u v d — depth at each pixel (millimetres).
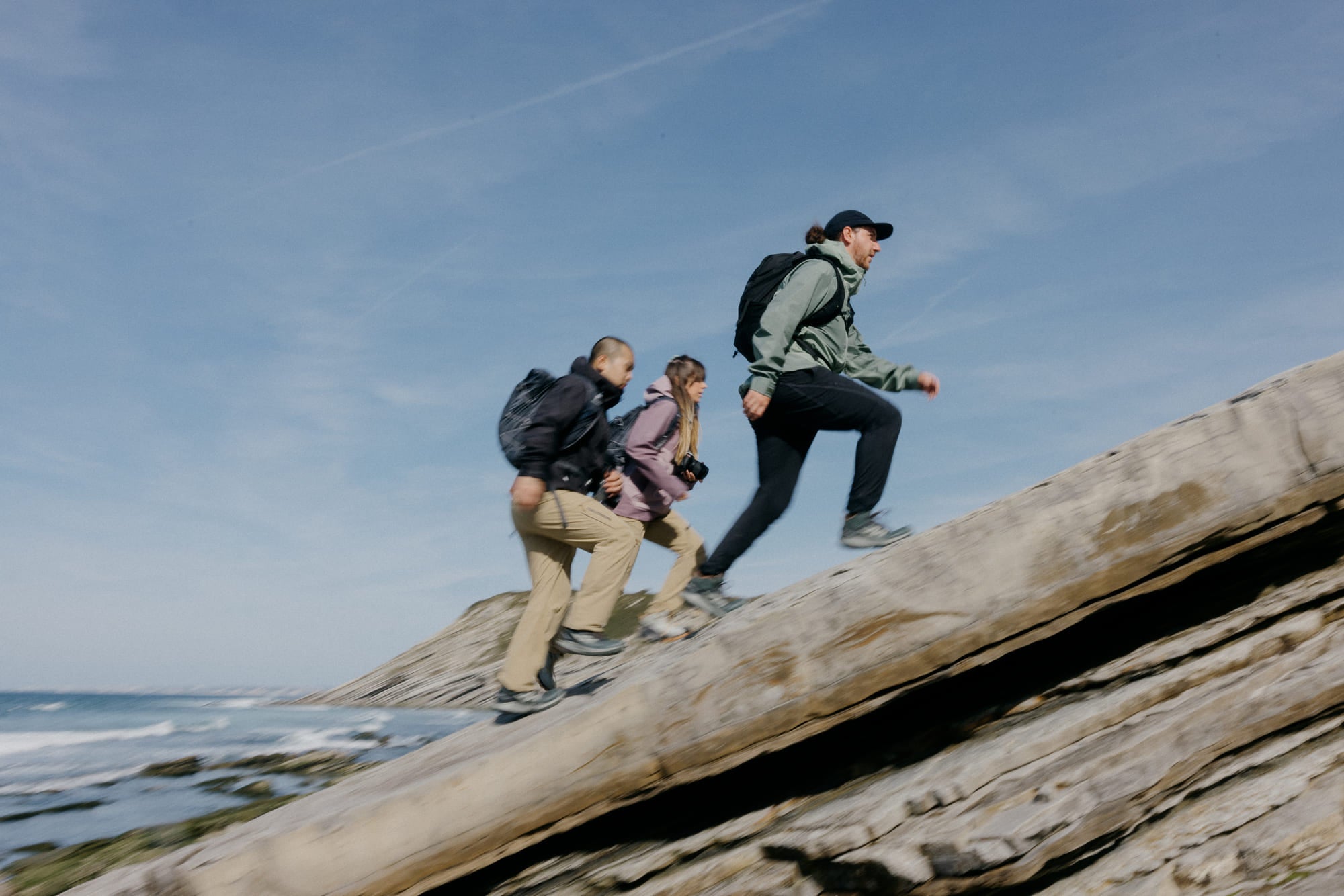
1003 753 3020
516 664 4031
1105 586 3172
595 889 3494
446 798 3238
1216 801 2871
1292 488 3135
